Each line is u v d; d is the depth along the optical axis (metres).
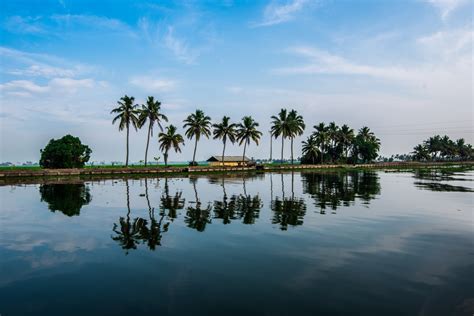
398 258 10.73
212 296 7.82
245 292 8.05
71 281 8.86
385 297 7.71
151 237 13.69
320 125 104.94
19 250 11.82
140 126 75.31
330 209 21.22
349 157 125.12
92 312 7.07
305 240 13.10
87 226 15.98
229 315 6.88
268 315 6.87
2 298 7.84
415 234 14.12
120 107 70.88
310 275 9.20
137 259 10.73
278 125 93.56
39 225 16.28
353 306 7.26
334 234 14.12
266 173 73.38
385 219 17.64
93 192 31.95
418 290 8.10
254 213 19.72
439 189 34.88
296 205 23.02
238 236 13.80
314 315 6.86
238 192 32.03
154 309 7.18
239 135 92.50
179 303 7.46
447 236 13.74
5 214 19.48
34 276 9.26
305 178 54.50
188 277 9.09
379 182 45.19
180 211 20.48
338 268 9.77
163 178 54.91
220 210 20.83
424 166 126.00
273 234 14.15
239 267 9.89
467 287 8.26
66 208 21.75
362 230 14.90
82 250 11.80
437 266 9.91
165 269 9.75
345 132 114.50
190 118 83.88
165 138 84.81
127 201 25.23
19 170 57.00
